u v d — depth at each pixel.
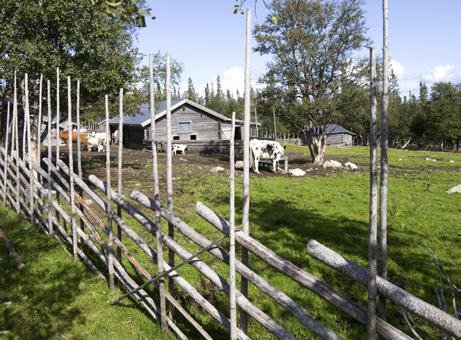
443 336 2.98
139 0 10.81
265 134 72.75
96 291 5.68
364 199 12.45
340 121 26.30
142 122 34.44
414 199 12.56
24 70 11.73
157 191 4.61
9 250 6.88
